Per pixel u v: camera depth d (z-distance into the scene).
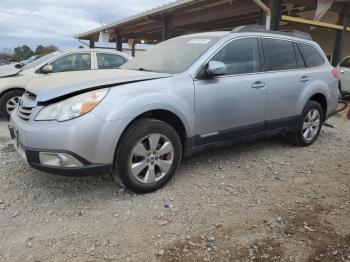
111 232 2.99
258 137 4.83
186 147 3.99
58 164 3.22
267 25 9.17
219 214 3.35
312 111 5.59
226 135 4.34
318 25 10.37
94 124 3.21
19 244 2.80
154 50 4.91
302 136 5.52
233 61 4.39
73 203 3.46
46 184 3.86
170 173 3.84
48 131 3.18
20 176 4.04
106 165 3.34
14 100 7.14
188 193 3.76
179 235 2.99
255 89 4.52
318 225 3.22
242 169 4.52
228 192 3.82
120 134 3.34
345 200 3.75
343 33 11.39
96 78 3.61
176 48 4.59
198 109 3.96
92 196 3.61
